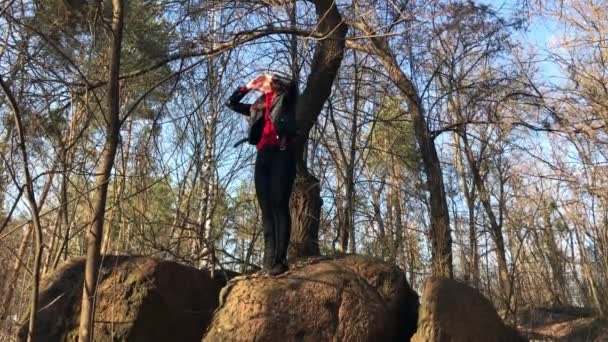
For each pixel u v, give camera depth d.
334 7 8.52
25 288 8.99
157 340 6.30
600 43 11.47
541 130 11.52
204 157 9.58
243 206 11.16
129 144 8.21
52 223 8.84
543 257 15.20
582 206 15.86
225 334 5.61
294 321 5.63
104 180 5.22
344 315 5.74
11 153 5.82
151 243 8.08
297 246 7.61
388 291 6.41
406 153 13.31
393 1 7.56
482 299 6.28
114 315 6.23
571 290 17.25
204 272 7.08
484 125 12.43
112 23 5.62
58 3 6.21
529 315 12.22
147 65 7.68
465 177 16.67
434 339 5.81
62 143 6.36
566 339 10.95
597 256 15.99
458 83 12.12
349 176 11.69
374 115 12.55
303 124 8.22
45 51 6.28
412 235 14.11
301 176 7.93
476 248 13.19
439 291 6.06
